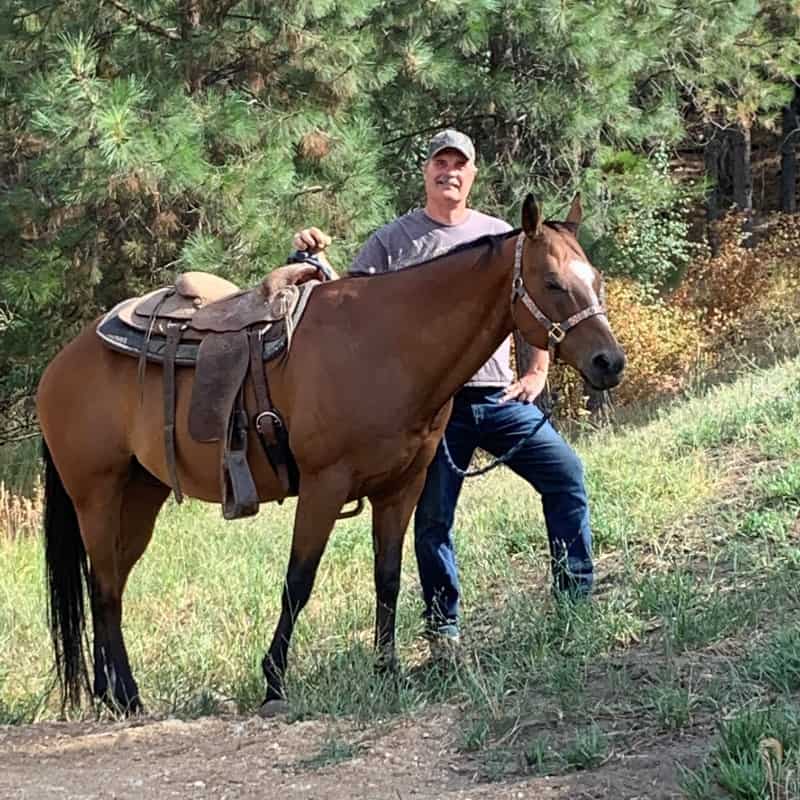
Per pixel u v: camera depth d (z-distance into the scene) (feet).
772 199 87.97
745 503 24.07
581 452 34.01
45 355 40.32
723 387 39.52
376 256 19.08
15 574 29.58
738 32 47.88
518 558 24.80
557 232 16.12
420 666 18.78
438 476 18.80
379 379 16.47
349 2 36.01
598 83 42.27
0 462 43.27
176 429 17.85
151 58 35.22
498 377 18.85
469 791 12.19
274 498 17.89
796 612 16.58
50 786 13.82
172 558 29.12
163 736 15.70
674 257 60.34
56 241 36.27
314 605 23.67
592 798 11.55
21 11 35.83
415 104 43.62
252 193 33.30
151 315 18.44
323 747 14.21
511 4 40.24
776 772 11.04
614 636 17.03
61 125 30.07
